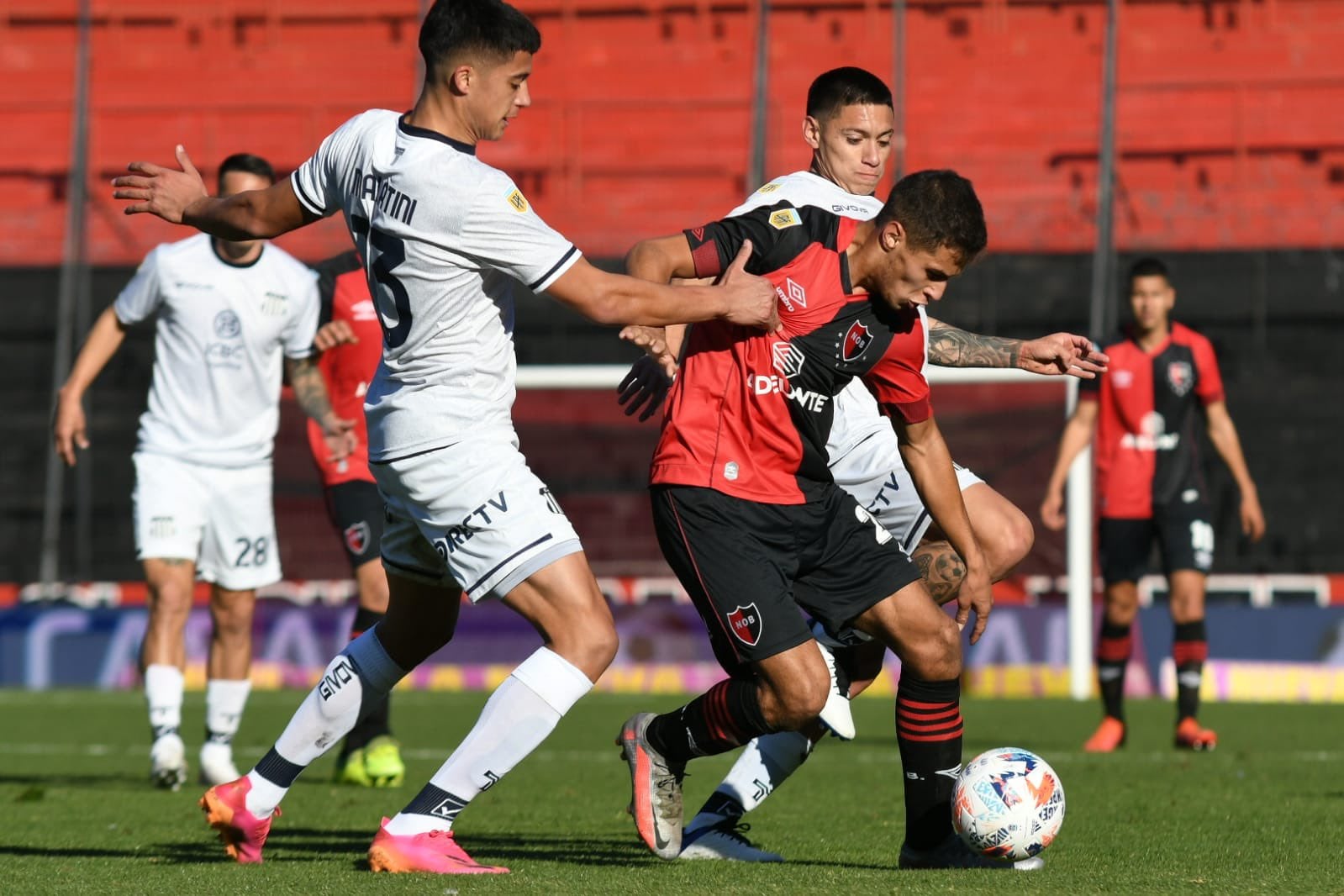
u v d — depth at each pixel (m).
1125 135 65.44
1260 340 54.41
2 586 55.75
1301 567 53.25
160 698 24.38
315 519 54.84
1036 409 53.38
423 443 13.94
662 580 54.53
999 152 66.06
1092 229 57.72
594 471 55.09
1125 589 31.69
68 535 55.84
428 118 13.88
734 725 14.46
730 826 15.98
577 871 14.12
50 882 13.49
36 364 56.75
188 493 24.64
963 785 14.27
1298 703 45.88
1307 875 13.88
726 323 14.58
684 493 14.53
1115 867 14.48
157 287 24.53
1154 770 26.39
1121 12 69.25
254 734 36.34
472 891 12.52
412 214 13.62
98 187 67.06
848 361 14.51
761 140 61.19
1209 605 48.34
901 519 19.88
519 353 55.44
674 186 66.00
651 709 42.69
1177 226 58.34
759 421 14.49
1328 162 64.19
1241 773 25.75
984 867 14.41
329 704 14.94
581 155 67.88
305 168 14.52
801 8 70.75
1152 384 32.03
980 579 15.29
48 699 47.50
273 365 25.27
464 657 50.69
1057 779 14.35
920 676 14.73
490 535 13.88
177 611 24.62
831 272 14.43
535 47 13.95
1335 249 54.44
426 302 13.83
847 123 17.81
